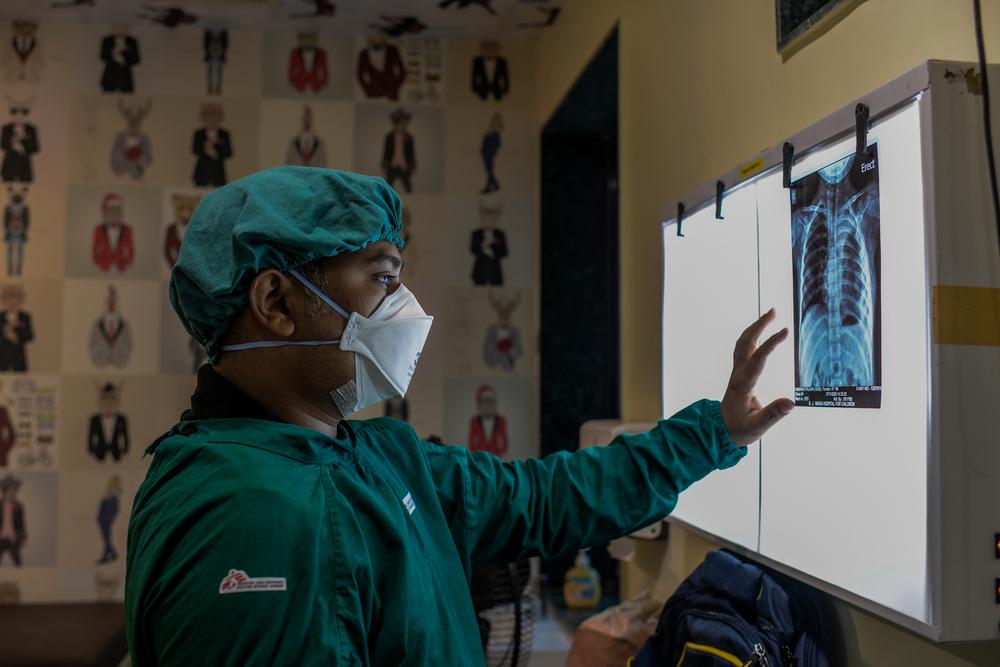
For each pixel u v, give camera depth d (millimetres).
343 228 993
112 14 3680
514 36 3898
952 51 1080
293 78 3867
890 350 1091
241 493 839
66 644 2900
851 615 1303
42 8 3623
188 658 787
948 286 999
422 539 1052
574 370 3740
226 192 1025
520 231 3936
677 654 1407
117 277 3736
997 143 1021
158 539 840
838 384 1214
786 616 1337
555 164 3799
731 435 1271
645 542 2285
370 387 1035
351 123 3883
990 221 1015
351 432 1087
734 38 1721
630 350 2432
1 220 3707
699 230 1726
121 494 3684
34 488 3666
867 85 1259
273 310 980
